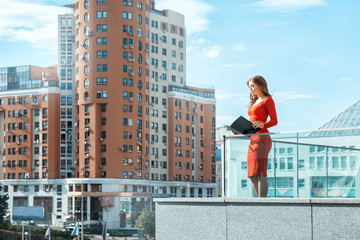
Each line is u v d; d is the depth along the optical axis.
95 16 103.12
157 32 113.19
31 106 112.75
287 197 9.27
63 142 111.19
